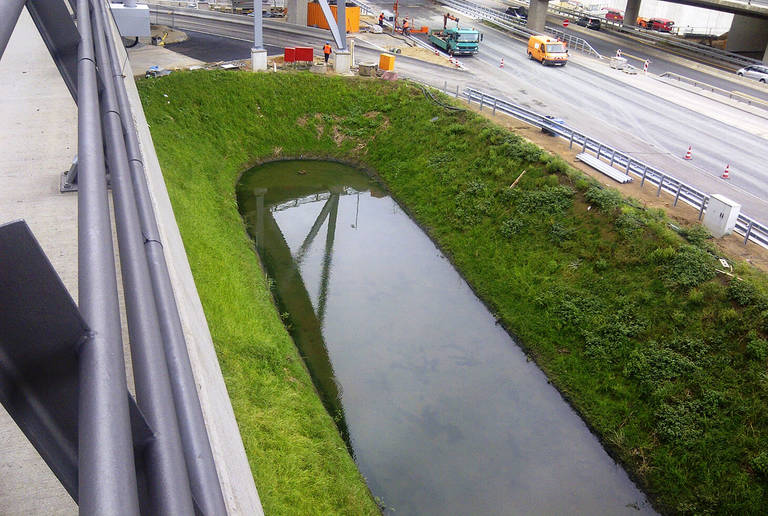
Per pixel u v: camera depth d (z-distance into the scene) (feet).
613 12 187.42
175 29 128.36
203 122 92.58
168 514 6.26
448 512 44.32
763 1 145.89
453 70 119.75
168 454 7.09
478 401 54.49
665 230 61.62
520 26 161.79
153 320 9.63
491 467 48.21
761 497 43.06
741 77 129.59
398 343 60.80
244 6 156.87
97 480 4.99
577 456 49.83
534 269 66.90
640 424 50.44
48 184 28.66
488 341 62.03
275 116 98.22
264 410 45.91
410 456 48.65
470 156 85.05
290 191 89.35
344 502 41.91
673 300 55.98
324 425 48.47
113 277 7.77
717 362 50.75
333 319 63.46
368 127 98.99
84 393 5.87
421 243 78.79
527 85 113.60
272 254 73.97
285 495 39.47
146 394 7.95
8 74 45.06
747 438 45.68
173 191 69.56
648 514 45.44
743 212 69.00
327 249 76.13
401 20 162.71
